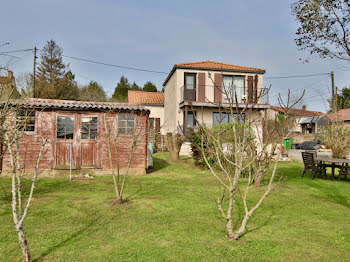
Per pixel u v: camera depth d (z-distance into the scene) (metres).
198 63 22.22
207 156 12.10
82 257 3.75
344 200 7.30
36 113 10.12
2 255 3.76
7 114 5.69
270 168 13.00
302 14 7.01
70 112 10.45
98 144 10.62
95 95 35.19
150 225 5.04
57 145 10.27
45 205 6.27
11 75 6.34
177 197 7.22
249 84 21.44
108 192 7.76
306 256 3.88
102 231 4.71
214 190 8.15
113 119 10.73
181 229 4.86
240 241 4.38
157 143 20.72
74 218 5.39
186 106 19.44
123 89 50.97
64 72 44.19
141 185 8.85
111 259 3.70
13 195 3.50
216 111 21.14
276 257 3.84
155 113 27.55
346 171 9.80
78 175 10.20
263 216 5.74
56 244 4.16
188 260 3.71
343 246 4.25
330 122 18.53
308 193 7.99
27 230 4.70
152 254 3.87
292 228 5.03
